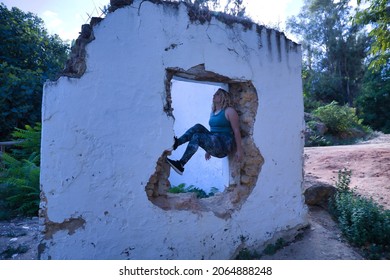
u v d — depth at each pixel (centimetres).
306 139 1462
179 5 321
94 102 279
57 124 266
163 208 312
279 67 396
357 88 2991
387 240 385
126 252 291
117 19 289
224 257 343
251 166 373
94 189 279
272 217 384
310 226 429
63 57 1259
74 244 272
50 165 264
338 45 2955
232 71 355
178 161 334
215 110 388
